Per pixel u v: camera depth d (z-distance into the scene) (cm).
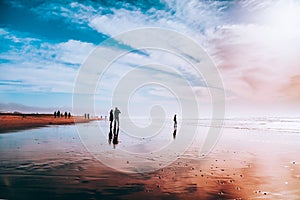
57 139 1825
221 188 668
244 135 2738
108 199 564
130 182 713
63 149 1334
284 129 3875
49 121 4838
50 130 2702
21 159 1020
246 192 635
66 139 1850
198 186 686
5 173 781
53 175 766
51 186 650
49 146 1437
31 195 577
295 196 605
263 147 1658
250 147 1655
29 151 1235
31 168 858
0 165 901
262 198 589
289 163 1068
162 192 625
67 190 620
